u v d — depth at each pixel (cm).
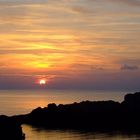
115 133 10456
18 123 9112
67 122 12381
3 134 8475
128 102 13850
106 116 12938
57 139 9544
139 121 12288
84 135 10156
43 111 13262
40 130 11012
